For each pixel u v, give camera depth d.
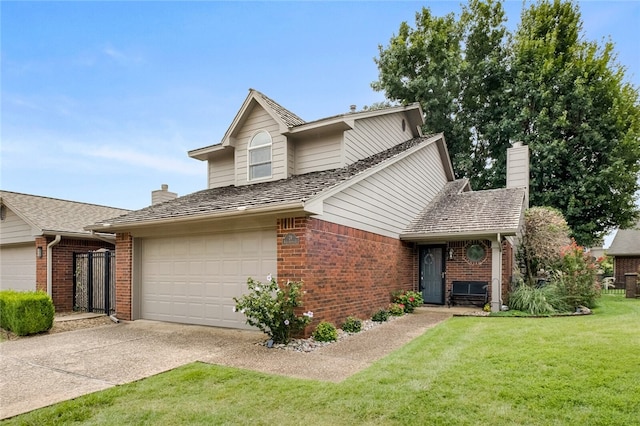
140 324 9.59
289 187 9.09
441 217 13.12
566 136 20.44
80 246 13.60
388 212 11.42
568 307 10.98
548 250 12.87
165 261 9.97
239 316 8.62
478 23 23.77
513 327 8.19
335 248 8.42
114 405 4.30
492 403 4.09
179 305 9.61
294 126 10.67
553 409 3.92
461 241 13.04
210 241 9.18
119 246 10.56
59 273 12.91
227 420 3.86
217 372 5.38
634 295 16.56
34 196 15.82
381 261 10.84
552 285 11.69
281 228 7.68
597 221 20.06
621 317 9.30
